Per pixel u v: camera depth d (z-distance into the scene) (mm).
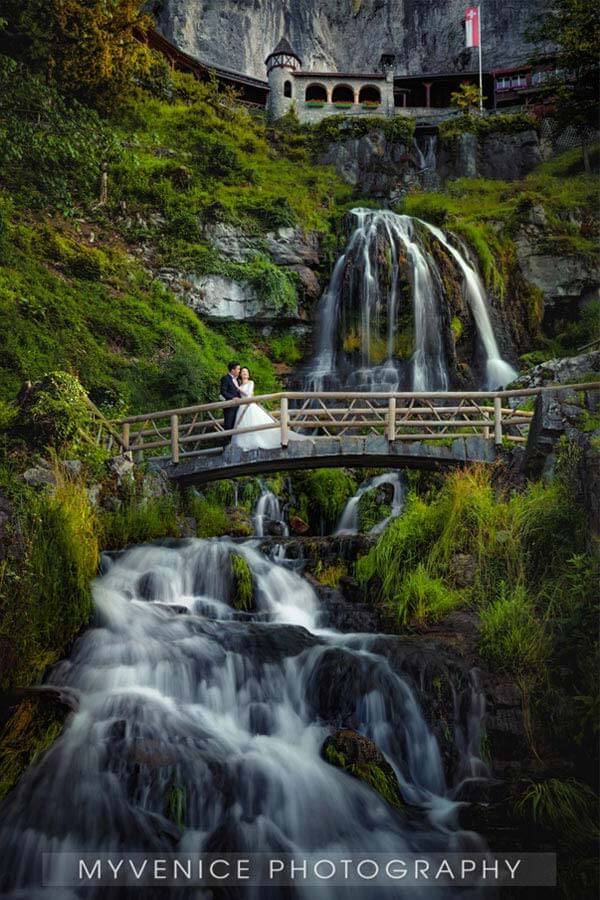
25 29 25000
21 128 22125
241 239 25578
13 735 7148
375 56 50000
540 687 8188
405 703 8047
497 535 9820
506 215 29594
